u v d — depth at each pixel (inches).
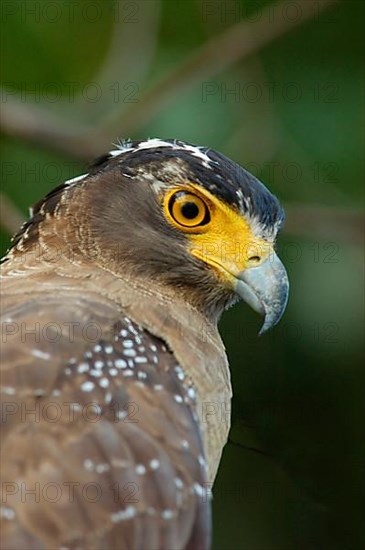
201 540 318.3
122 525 304.3
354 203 513.0
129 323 344.8
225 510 497.7
